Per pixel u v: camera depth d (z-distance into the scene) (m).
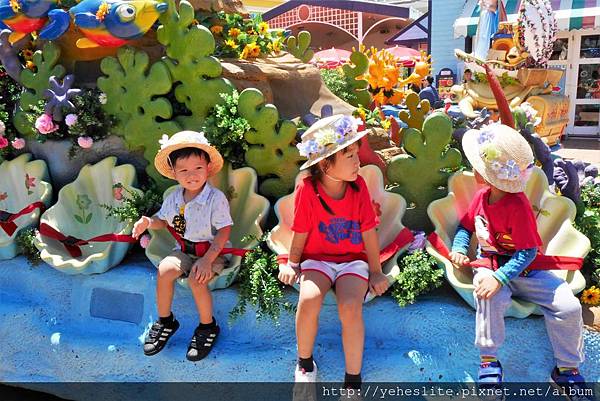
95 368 2.87
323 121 2.52
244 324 2.79
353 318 2.39
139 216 3.12
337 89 4.96
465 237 2.67
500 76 7.24
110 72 3.38
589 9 10.20
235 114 3.17
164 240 3.05
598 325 2.52
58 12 3.37
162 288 2.68
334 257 2.60
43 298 3.20
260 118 3.13
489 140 2.49
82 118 3.39
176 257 2.72
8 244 3.33
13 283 3.35
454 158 3.06
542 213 2.83
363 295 2.46
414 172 3.09
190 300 2.87
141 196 3.20
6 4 3.42
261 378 2.64
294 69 3.92
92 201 3.46
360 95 5.12
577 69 11.20
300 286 2.52
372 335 2.71
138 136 3.35
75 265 3.02
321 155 2.46
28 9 3.40
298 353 2.51
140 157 3.49
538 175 2.90
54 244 3.22
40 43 3.77
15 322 3.10
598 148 9.25
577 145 9.73
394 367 2.54
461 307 2.63
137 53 3.29
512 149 2.44
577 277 2.55
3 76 3.98
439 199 2.93
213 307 2.83
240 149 3.27
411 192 3.11
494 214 2.50
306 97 3.94
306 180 2.61
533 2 7.06
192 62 3.21
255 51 3.97
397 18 16.78
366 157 3.29
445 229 2.88
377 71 6.15
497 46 7.51
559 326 2.38
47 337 3.01
